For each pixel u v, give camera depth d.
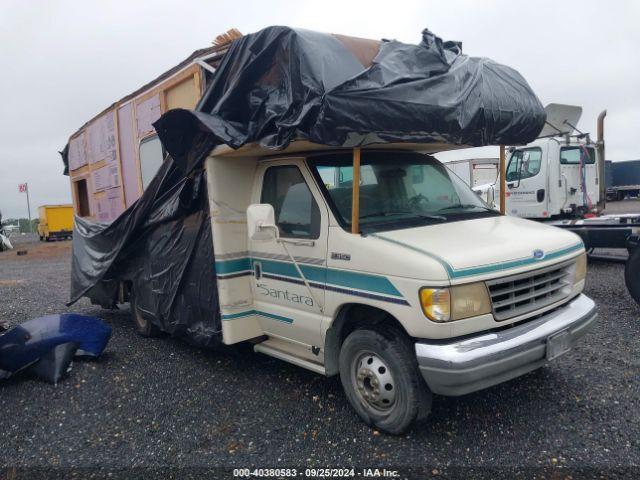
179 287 5.60
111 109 7.14
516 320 3.76
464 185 5.39
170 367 5.64
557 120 10.82
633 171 27.66
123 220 6.36
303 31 3.88
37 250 25.62
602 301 7.34
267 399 4.68
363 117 3.60
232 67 4.46
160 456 3.83
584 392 4.43
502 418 4.09
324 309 4.24
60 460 3.84
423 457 3.61
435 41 4.19
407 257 3.59
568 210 11.64
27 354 5.28
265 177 4.92
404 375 3.69
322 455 3.71
